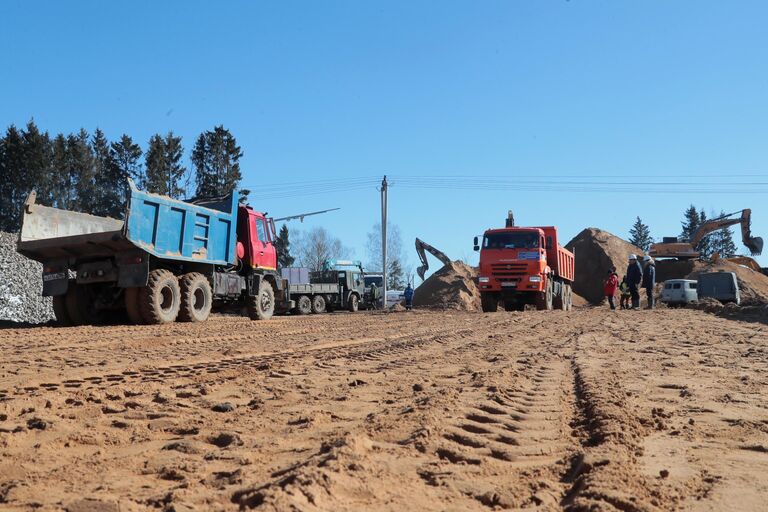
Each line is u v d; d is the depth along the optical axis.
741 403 5.86
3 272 19.95
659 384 6.90
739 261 53.59
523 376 7.45
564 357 9.48
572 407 5.69
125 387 6.20
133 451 4.02
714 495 3.28
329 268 40.16
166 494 3.04
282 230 80.06
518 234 28.64
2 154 48.38
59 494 3.17
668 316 21.61
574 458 3.92
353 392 6.19
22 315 19.33
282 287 21.38
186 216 16.47
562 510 3.04
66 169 51.06
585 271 56.66
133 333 12.77
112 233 14.90
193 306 16.64
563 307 33.56
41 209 16.39
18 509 2.95
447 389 6.09
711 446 4.32
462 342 11.98
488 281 28.34
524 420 5.14
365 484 3.19
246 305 19.77
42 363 8.05
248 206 19.53
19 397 5.51
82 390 5.90
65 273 15.99
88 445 4.14
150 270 15.77
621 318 20.55
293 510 2.71
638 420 5.00
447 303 42.41
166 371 7.45
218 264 17.91
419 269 47.91
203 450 4.00
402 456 3.78
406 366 8.28
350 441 3.82
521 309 31.56
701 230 52.72
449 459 3.88
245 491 3.00
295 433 4.45
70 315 16.36
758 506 3.13
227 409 5.22
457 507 3.03
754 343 11.49
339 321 19.56
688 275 51.59
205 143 55.62
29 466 3.64
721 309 24.30
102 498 3.03
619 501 3.02
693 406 5.70
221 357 9.06
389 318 22.19
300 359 8.77
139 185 53.38
